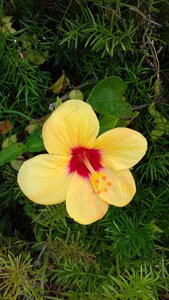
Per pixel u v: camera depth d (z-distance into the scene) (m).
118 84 0.26
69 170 0.24
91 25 0.26
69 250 0.27
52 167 0.23
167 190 0.29
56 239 0.27
